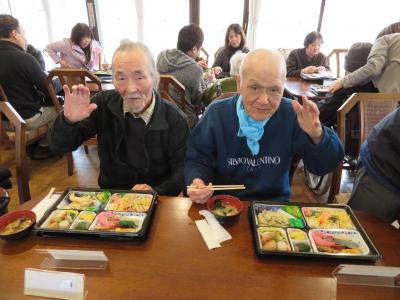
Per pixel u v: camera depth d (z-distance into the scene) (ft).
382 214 3.78
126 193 3.26
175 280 2.25
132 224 2.76
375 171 3.70
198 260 2.45
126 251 2.53
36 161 9.36
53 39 14.62
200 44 8.60
